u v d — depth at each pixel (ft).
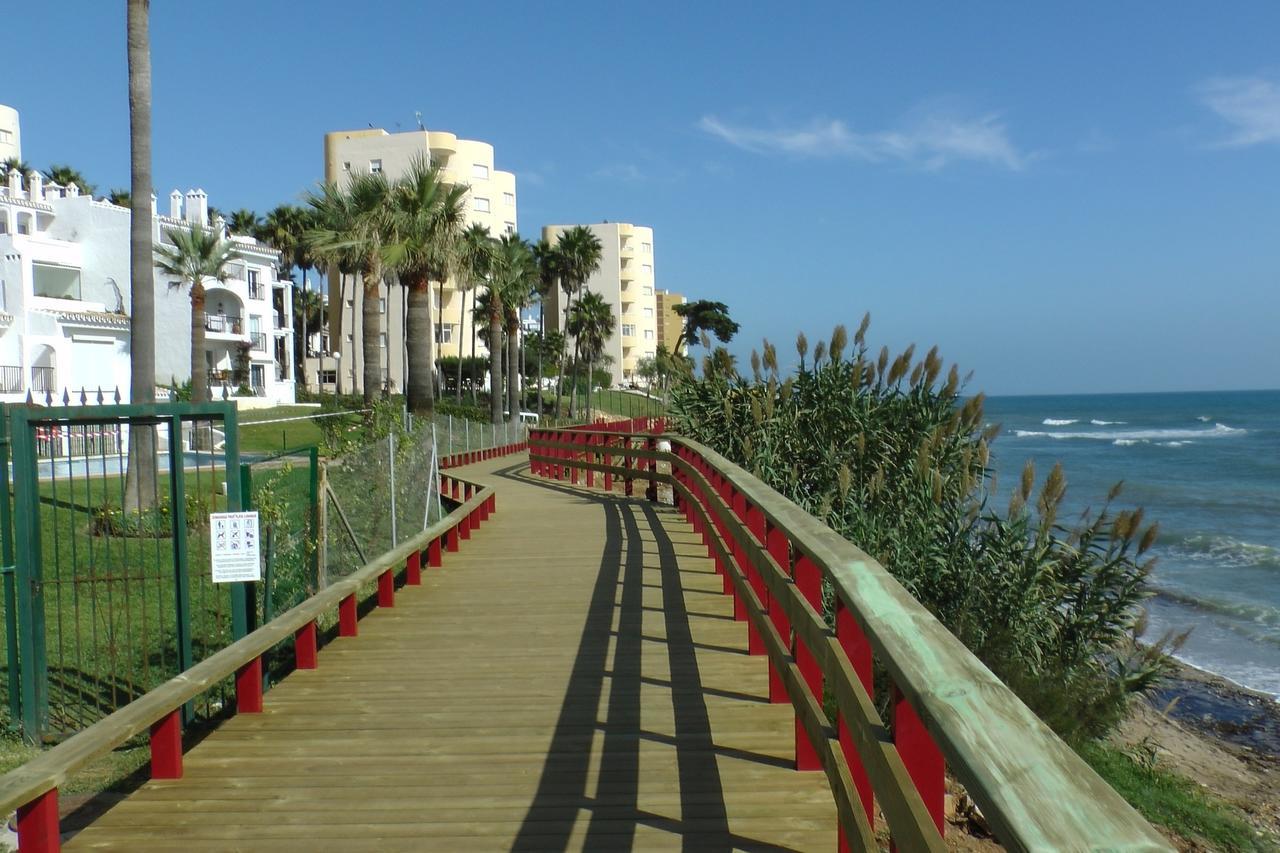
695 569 34.78
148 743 24.38
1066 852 4.36
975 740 5.75
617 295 299.58
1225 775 36.88
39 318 126.72
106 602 36.06
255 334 171.94
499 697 20.95
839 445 38.81
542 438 79.97
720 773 16.34
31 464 24.62
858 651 11.64
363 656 24.70
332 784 16.38
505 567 36.27
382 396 102.73
